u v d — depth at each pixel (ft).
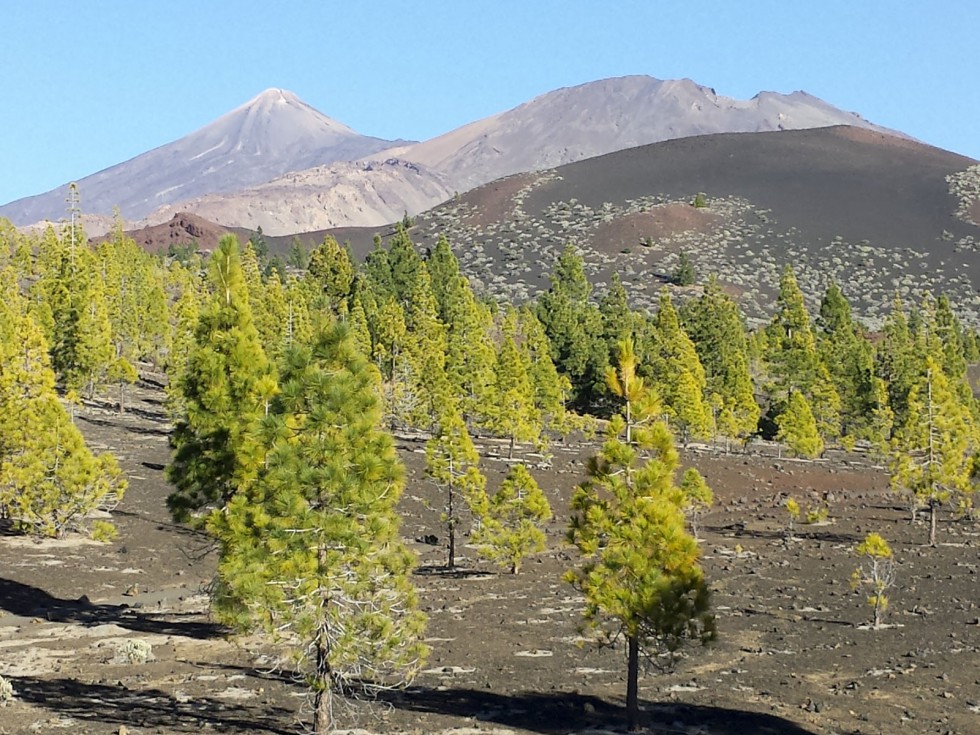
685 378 332.60
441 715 93.35
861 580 170.81
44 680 102.78
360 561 80.18
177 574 166.71
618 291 463.42
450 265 480.64
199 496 118.73
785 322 467.11
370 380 84.53
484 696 101.71
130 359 372.99
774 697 102.47
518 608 150.20
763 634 132.57
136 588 154.81
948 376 423.23
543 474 272.51
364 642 80.02
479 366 344.49
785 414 327.88
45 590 150.10
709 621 88.22
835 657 119.65
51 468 180.04
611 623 138.92
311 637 80.18
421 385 315.37
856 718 94.63
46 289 308.60
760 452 350.02
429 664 115.75
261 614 79.61
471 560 192.54
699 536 221.25
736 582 170.30
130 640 118.01
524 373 293.23
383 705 96.89
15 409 177.17
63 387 325.01
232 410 117.70
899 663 116.26
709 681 109.29
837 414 389.19
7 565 160.86
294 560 78.89
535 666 115.65
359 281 449.06
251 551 81.20
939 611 146.30
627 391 93.50
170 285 506.48
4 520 188.24
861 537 219.82
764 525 237.45
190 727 85.56
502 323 446.19
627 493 89.81
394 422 318.24
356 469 80.33
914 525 236.84
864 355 412.77
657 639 90.99
